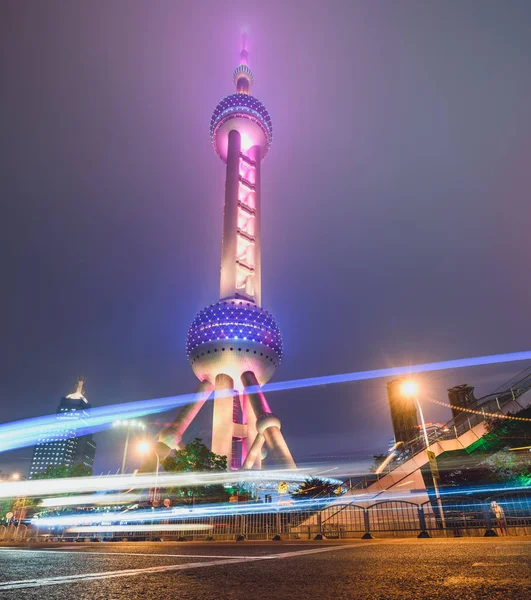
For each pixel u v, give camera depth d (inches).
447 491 1337.4
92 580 195.9
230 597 152.3
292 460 3614.7
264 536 965.2
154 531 1171.3
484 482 1370.6
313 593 159.2
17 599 149.3
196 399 4463.6
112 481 2802.7
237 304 4731.8
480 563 232.5
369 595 152.6
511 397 1405.0
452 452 1482.5
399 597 147.0
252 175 5684.1
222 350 4557.1
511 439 1342.3
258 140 6013.8
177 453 2426.2
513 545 376.5
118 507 2237.9
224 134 5959.6
